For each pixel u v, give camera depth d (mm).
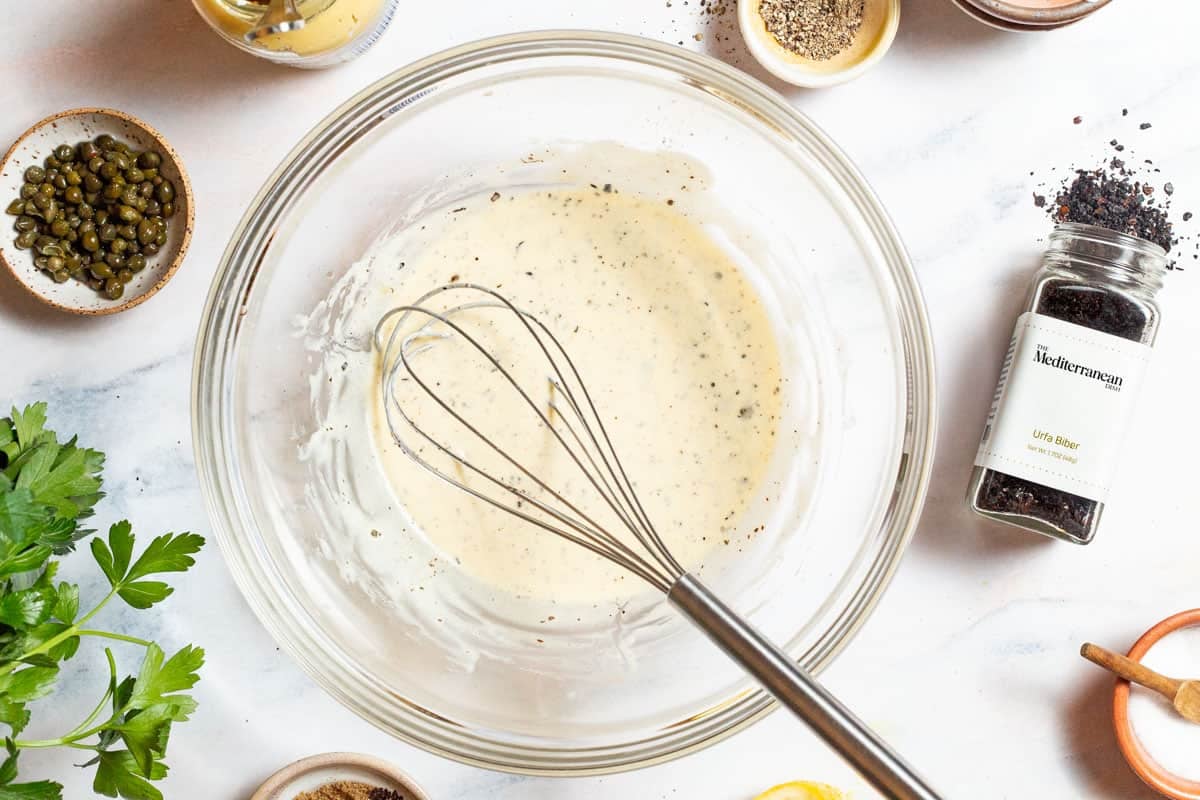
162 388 602
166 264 595
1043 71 602
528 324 585
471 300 607
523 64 585
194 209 594
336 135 582
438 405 607
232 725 599
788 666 482
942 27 601
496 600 608
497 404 605
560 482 605
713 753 603
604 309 608
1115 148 601
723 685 598
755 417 606
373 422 609
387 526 608
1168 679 572
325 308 606
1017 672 603
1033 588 604
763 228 605
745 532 604
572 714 602
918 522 603
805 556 602
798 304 605
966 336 604
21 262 585
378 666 601
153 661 534
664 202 609
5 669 523
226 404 596
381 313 608
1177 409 604
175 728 598
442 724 595
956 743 603
